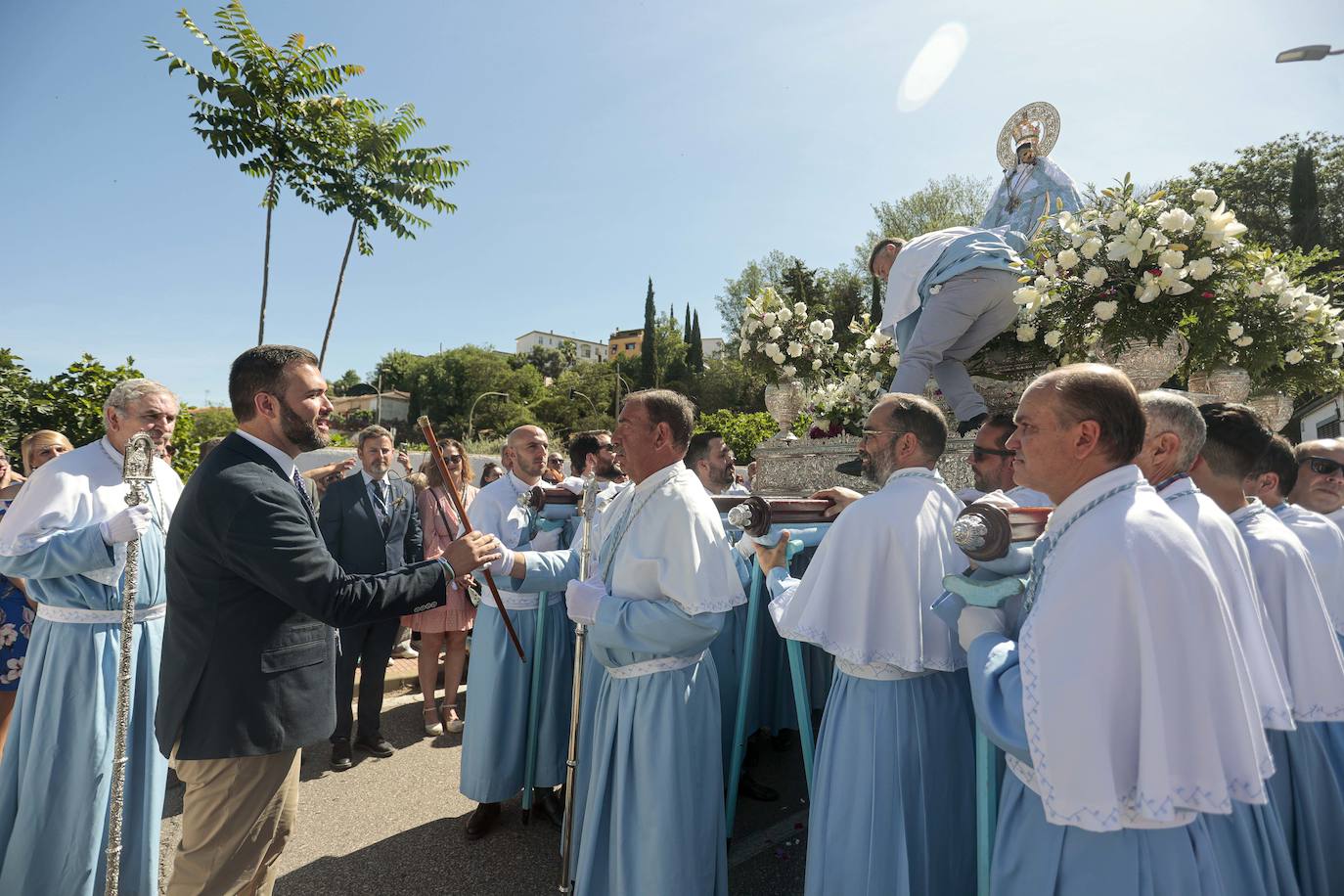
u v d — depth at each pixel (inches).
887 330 185.3
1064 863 63.8
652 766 100.5
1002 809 71.4
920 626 90.5
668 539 104.3
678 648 99.7
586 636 115.1
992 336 169.2
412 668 247.1
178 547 91.3
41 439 181.5
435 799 161.9
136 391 128.1
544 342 4515.3
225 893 90.9
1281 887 72.9
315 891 125.9
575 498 161.6
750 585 138.2
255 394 97.6
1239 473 90.4
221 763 90.6
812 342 213.2
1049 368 176.6
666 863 98.6
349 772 175.8
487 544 105.4
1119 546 59.2
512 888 127.3
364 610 93.1
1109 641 58.1
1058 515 66.1
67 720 113.0
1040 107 205.8
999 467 125.3
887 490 97.3
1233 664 58.4
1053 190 196.7
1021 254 179.2
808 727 107.6
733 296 1605.6
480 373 2674.7
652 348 2397.9
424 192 406.0
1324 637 81.7
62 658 114.1
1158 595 58.1
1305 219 940.6
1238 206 1021.2
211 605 90.0
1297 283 175.3
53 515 115.0
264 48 366.0
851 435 207.3
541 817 154.3
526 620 151.5
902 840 88.9
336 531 192.5
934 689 96.6
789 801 160.1
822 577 94.2
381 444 198.5
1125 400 64.9
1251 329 155.4
